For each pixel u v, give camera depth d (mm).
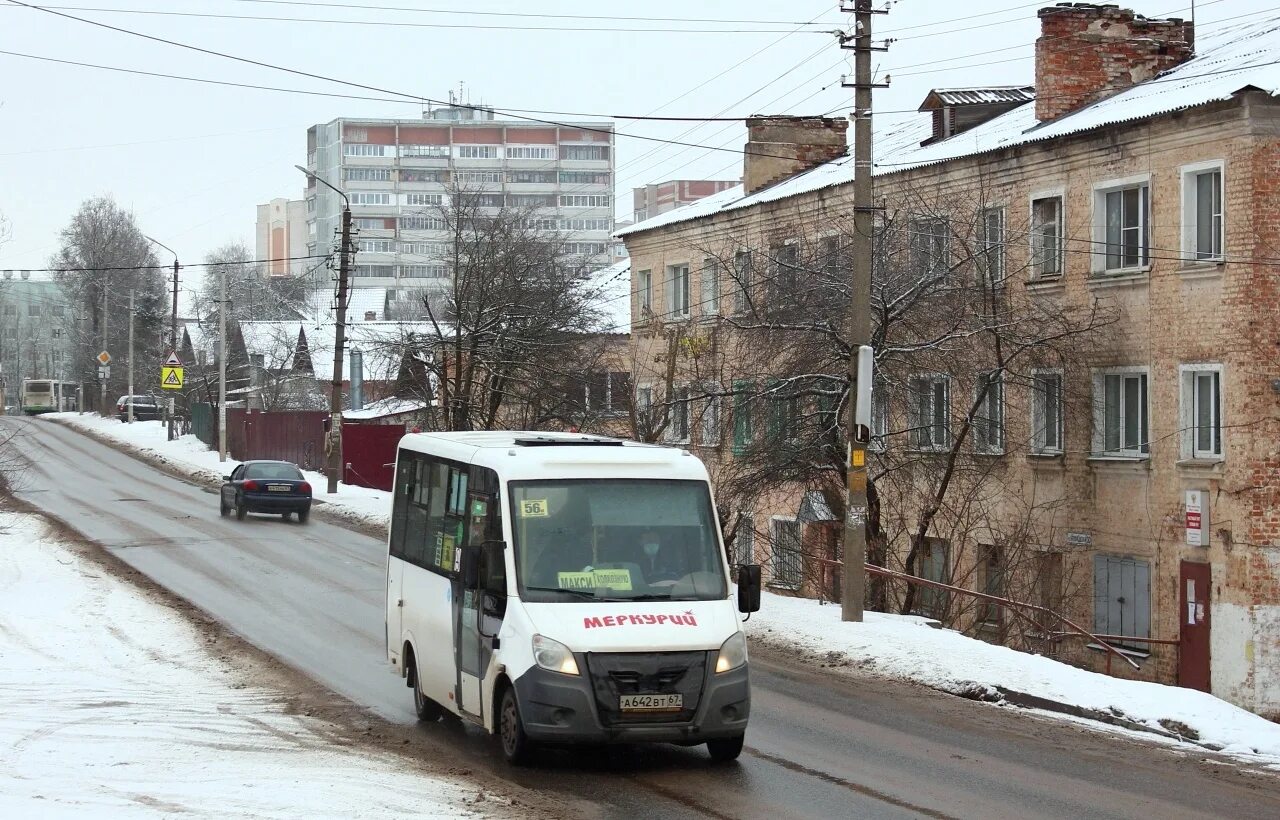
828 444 23094
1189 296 23891
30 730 12289
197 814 8820
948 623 23016
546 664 11312
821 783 11305
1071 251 26484
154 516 39781
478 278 40750
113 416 92875
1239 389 22891
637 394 41688
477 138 145875
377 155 143625
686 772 11711
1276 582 22766
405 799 9875
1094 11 29172
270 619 22000
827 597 25766
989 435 25453
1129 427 25469
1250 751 13406
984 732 13766
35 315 151125
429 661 13977
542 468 12352
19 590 23484
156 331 103688
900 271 23250
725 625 11781
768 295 24188
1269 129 22672
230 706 14711
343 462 55625
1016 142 27422
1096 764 12305
